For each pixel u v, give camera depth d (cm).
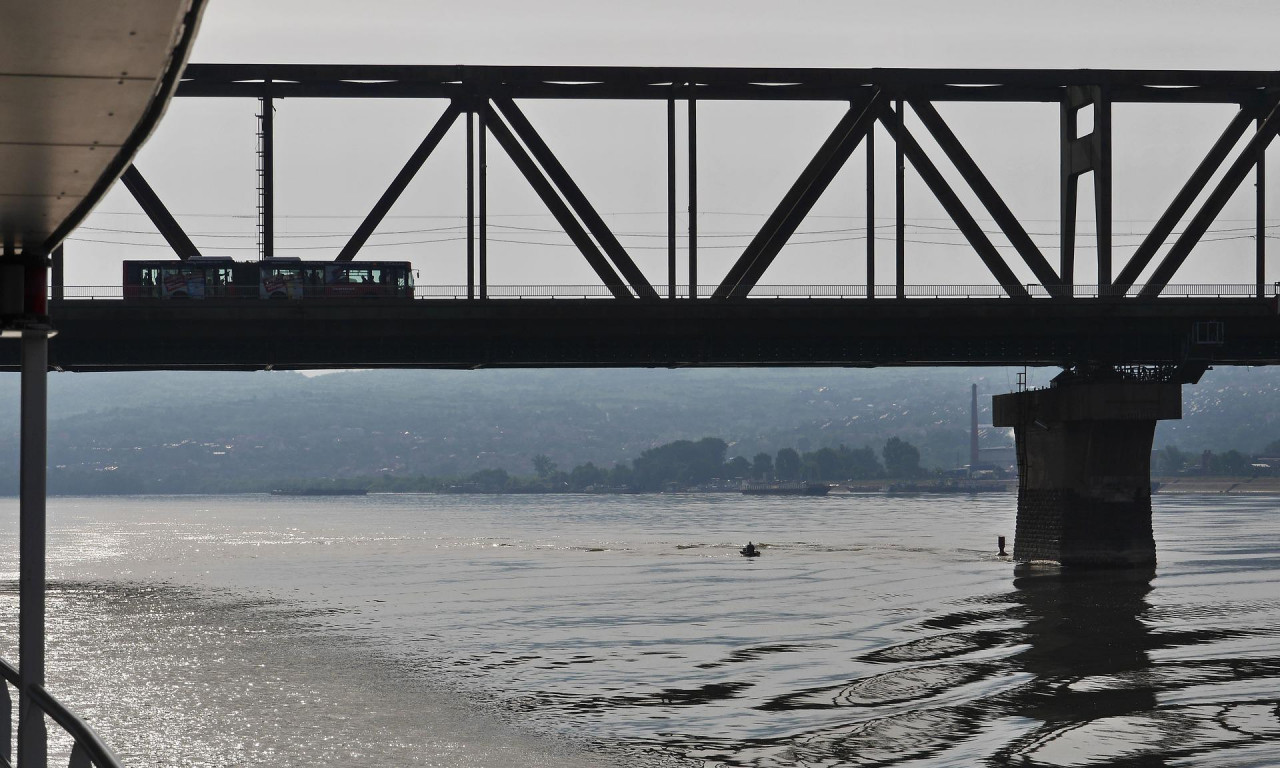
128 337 11056
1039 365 13425
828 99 11569
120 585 14762
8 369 11506
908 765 5491
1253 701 6725
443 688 7438
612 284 10688
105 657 8706
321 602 12681
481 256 11325
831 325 11869
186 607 12138
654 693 7250
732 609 11538
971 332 12138
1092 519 13338
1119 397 12788
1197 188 11538
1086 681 7375
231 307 11094
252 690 7375
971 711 6581
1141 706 6625
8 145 1507
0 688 1875
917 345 12712
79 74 1295
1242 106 11762
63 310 10888
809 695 7112
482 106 11081
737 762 5569
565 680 7744
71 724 1403
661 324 11688
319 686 7531
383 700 7044
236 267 11438
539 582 15012
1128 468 13250
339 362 12025
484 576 16075
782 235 10894
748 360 12569
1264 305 12262
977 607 11075
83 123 1442
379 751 5744
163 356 11756
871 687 7319
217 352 11838
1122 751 5659
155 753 5700
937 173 11212
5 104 1377
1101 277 11662
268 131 11288
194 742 5919
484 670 8169
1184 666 7844
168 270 11381
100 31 1185
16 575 16400
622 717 6544
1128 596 11575
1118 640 8962
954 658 8312
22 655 1794
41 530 1827
